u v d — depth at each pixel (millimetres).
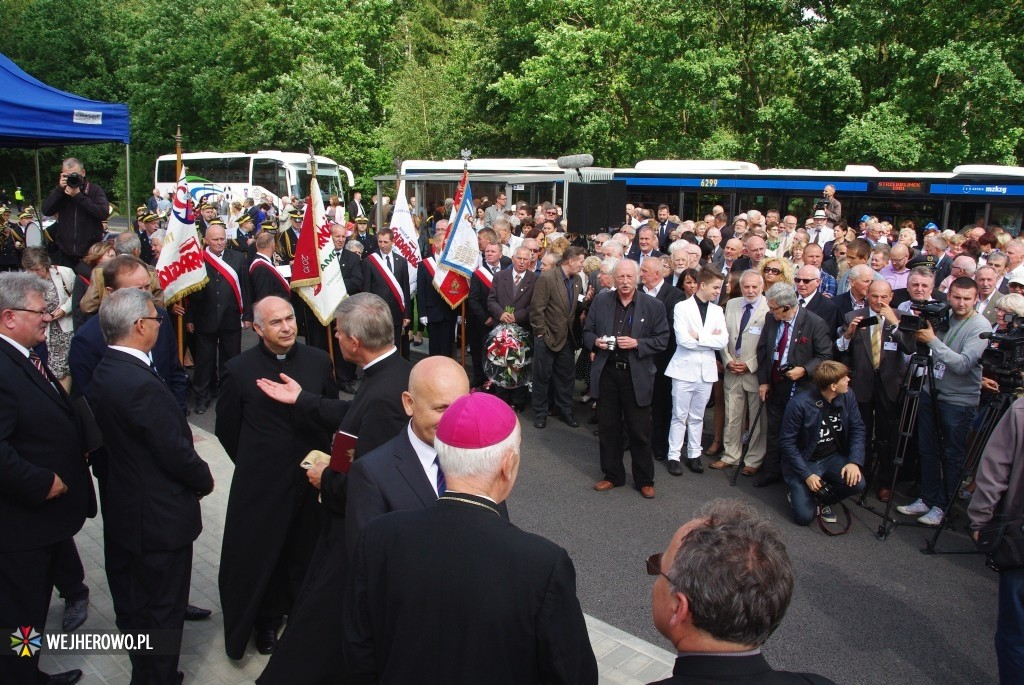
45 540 3555
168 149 38062
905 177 16484
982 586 5285
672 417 7320
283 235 12500
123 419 3531
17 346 3533
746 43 24312
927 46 20922
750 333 7246
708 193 18047
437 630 2154
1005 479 3740
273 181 29219
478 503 2303
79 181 9789
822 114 23047
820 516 6172
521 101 26016
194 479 3676
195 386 8898
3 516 3428
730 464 7539
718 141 23891
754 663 1815
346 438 3383
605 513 6406
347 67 32000
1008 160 19719
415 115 29031
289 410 4000
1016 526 3473
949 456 6184
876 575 5426
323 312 7461
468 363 11531
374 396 3389
